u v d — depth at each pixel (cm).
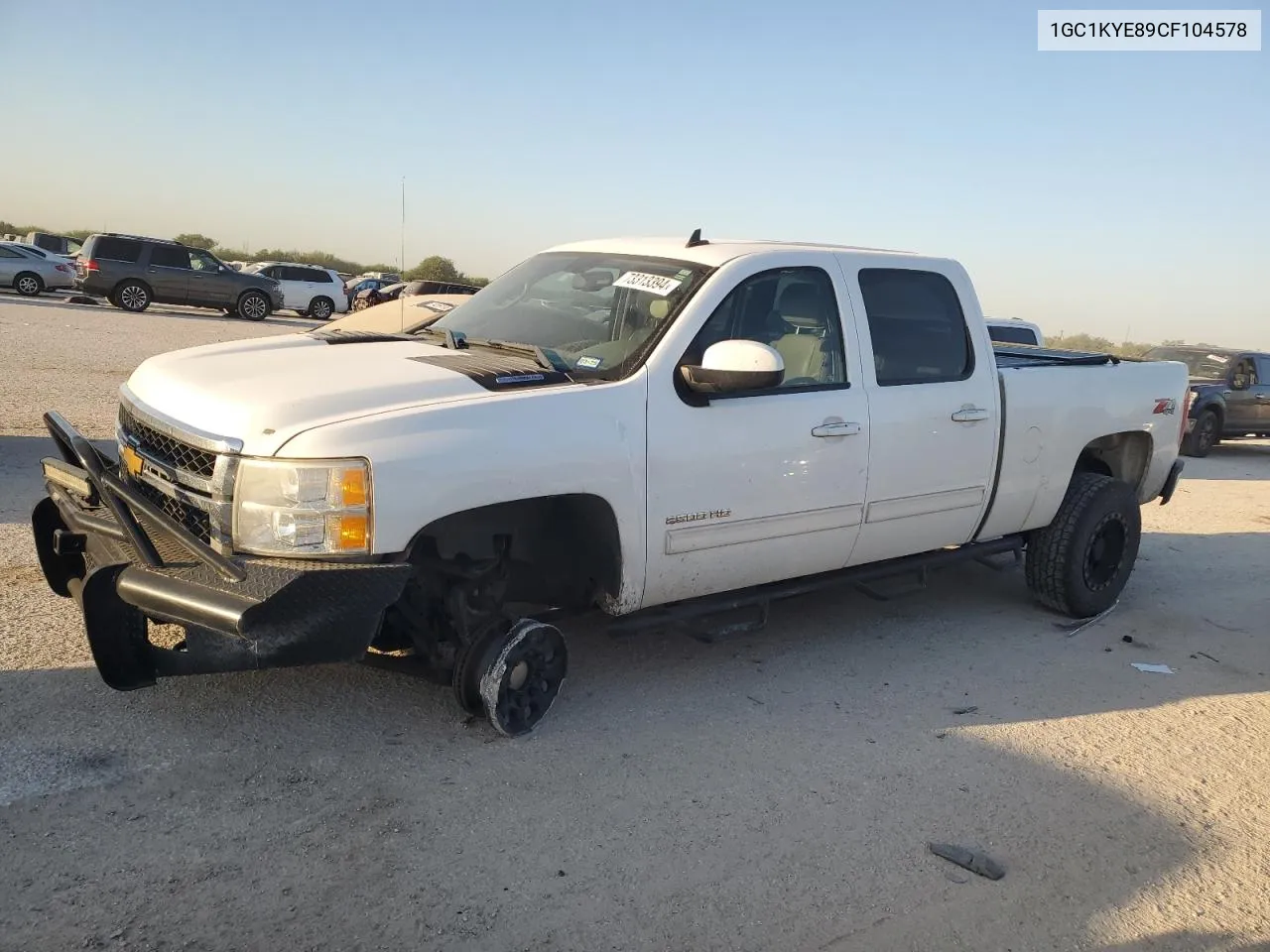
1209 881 344
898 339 512
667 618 442
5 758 353
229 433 345
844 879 328
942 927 307
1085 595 620
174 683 423
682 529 425
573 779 375
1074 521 607
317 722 401
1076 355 692
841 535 488
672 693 464
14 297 2878
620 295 461
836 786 388
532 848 329
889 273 517
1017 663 543
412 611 393
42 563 459
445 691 439
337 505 335
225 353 433
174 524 349
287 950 272
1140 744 450
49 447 860
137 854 307
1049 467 586
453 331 475
